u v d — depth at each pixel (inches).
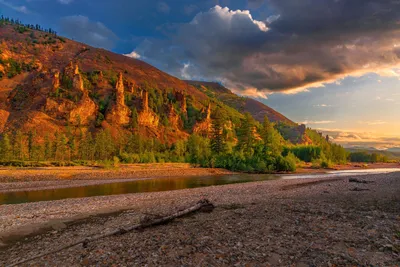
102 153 4808.1
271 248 405.1
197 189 1480.1
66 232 623.2
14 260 441.1
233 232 507.5
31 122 5930.1
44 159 4333.2
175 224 614.5
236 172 3449.8
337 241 425.1
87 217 788.0
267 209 741.3
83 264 387.2
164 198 1135.6
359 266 328.8
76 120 6437.0
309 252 380.8
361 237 439.8
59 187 1827.0
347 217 599.8
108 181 2258.9
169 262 372.5
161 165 3789.4
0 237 597.0
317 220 576.7
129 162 4458.7
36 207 991.0
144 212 824.3
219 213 729.6
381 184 1391.5
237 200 983.0
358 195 990.4
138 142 5531.5
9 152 4124.0
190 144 5246.1
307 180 2046.0
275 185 1620.3
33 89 7283.5
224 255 385.4
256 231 507.5
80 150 4810.5
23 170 2501.2
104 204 1003.3
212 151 4466.0
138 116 7352.4
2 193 1541.6
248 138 3986.2
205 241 455.8
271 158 3644.2
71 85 7308.1
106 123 6742.1
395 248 381.7
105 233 555.5
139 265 368.2
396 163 7760.8
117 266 370.6
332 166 4931.1
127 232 559.2
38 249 497.7
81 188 1771.7
